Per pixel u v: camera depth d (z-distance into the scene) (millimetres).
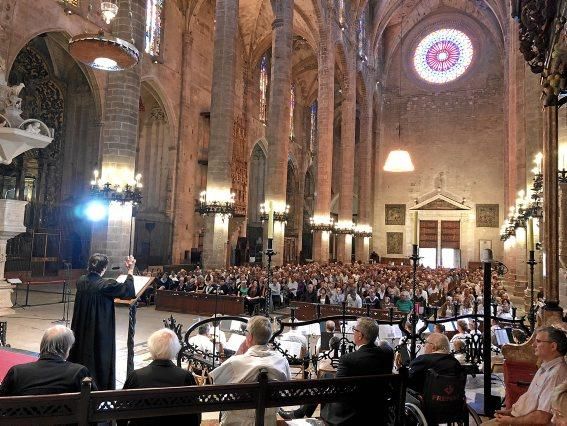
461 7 47781
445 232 47438
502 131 46531
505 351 5902
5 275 22234
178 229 31234
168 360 3641
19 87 9008
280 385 3129
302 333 9250
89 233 26891
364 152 45969
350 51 40156
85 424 2654
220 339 8609
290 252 46438
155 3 29266
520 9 8094
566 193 8305
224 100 22922
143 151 32188
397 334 9961
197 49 33594
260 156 43094
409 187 49188
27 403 2551
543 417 3771
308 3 35312
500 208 45844
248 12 36688
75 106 28453
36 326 12492
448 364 4613
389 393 3625
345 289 17188
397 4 46906
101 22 24953
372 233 49781
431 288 20047
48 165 27484
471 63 48156
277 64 26953
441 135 48594
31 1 20953
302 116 49625
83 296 5145
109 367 5141
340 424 3732
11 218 9789
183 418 3525
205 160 33875
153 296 19344
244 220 36250
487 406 5578
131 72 18922
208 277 18547
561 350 4137
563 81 7449
